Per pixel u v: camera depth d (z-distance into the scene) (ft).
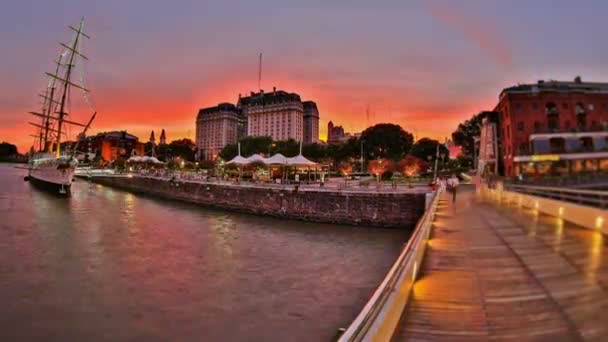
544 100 165.17
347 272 61.82
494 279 29.25
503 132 183.32
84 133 259.39
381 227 114.01
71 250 73.72
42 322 39.73
